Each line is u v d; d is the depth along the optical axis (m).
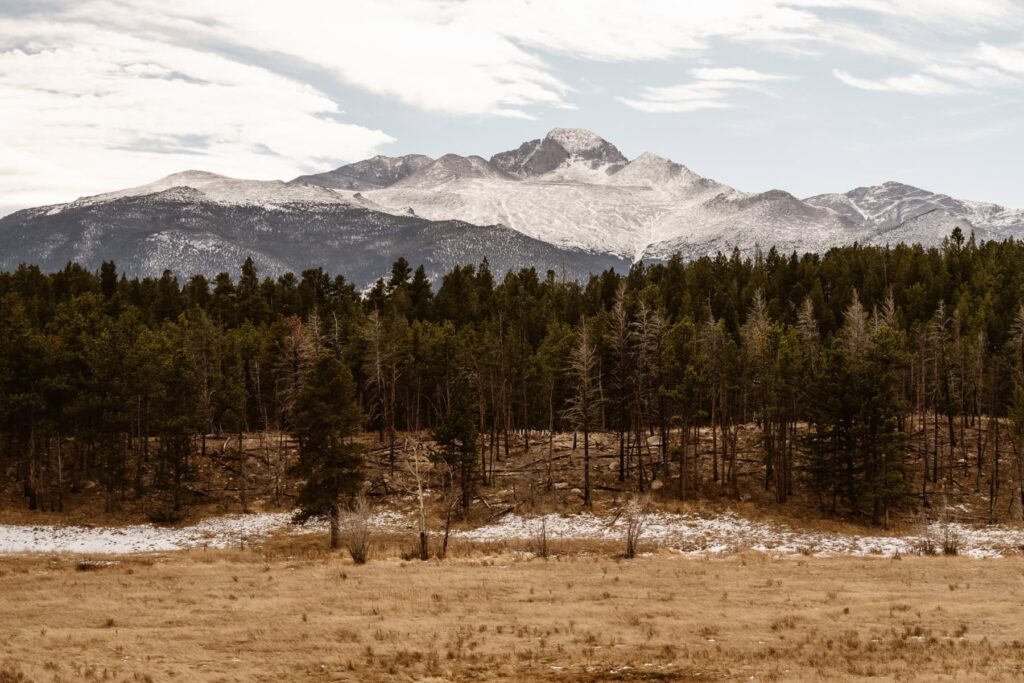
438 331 103.44
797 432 94.31
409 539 70.50
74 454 89.06
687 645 29.11
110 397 78.81
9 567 53.62
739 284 157.25
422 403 108.50
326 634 30.92
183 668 26.19
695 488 82.94
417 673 26.03
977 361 93.44
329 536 73.25
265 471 92.62
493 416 100.19
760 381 83.50
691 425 97.69
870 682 23.88
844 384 77.19
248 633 31.09
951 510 77.62
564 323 118.00
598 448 96.19
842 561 54.09
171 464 83.56
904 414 90.50
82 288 153.00
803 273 154.50
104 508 81.25
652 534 71.81
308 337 98.56
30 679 24.19
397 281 154.25
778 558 57.22
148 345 87.69
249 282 147.38
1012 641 28.86
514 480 87.94
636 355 85.62
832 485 79.25
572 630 31.55
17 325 85.50
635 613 34.75
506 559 56.25
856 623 32.44
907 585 42.03
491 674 25.94
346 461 69.50
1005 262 150.12
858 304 99.25
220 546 69.25
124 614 34.91
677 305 139.88
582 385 83.19
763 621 32.94
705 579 44.47
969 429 99.25
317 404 69.12
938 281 139.50
